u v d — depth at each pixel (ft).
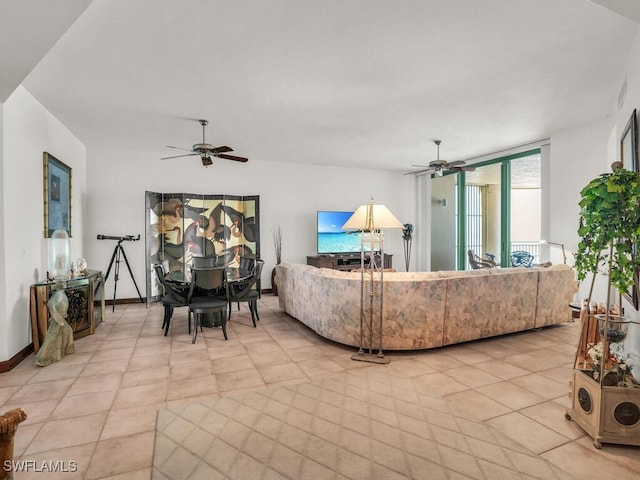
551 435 7.27
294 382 9.80
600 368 7.07
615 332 7.22
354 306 12.05
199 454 6.65
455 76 11.04
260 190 23.82
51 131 14.23
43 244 13.19
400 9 7.70
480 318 12.83
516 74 10.91
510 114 14.66
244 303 20.42
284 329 15.01
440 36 8.77
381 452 6.72
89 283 14.12
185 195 21.21
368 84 11.59
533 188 27.45
